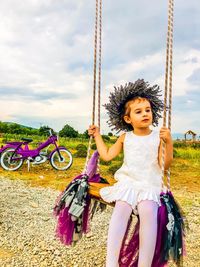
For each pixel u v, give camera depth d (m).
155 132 1.54
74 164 5.75
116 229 1.38
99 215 2.65
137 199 1.42
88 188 1.57
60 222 1.59
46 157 5.15
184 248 1.44
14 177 4.48
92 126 1.69
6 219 2.48
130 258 1.49
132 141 1.53
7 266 1.82
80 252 1.99
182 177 4.97
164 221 1.38
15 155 5.04
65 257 1.93
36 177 4.57
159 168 1.50
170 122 1.45
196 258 1.96
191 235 2.32
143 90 1.54
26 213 2.68
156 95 1.56
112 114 1.60
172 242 1.37
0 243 2.10
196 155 7.80
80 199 1.54
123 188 1.45
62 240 1.61
